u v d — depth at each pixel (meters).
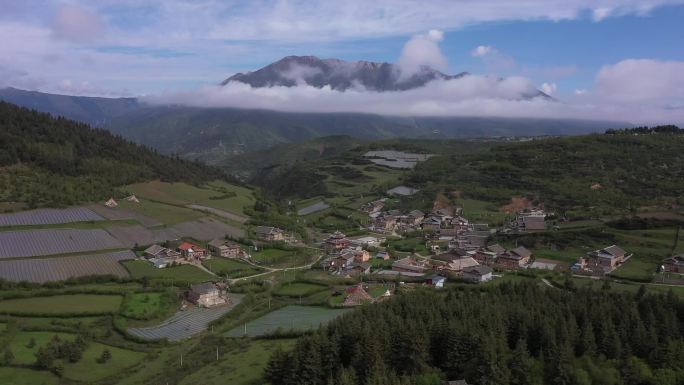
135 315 147.00
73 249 191.25
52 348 117.56
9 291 156.00
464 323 106.50
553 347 98.44
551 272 173.62
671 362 95.00
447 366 100.44
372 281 181.62
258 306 164.38
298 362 102.25
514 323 109.81
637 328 103.31
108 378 112.75
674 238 194.25
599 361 98.62
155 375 115.00
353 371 94.69
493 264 193.50
